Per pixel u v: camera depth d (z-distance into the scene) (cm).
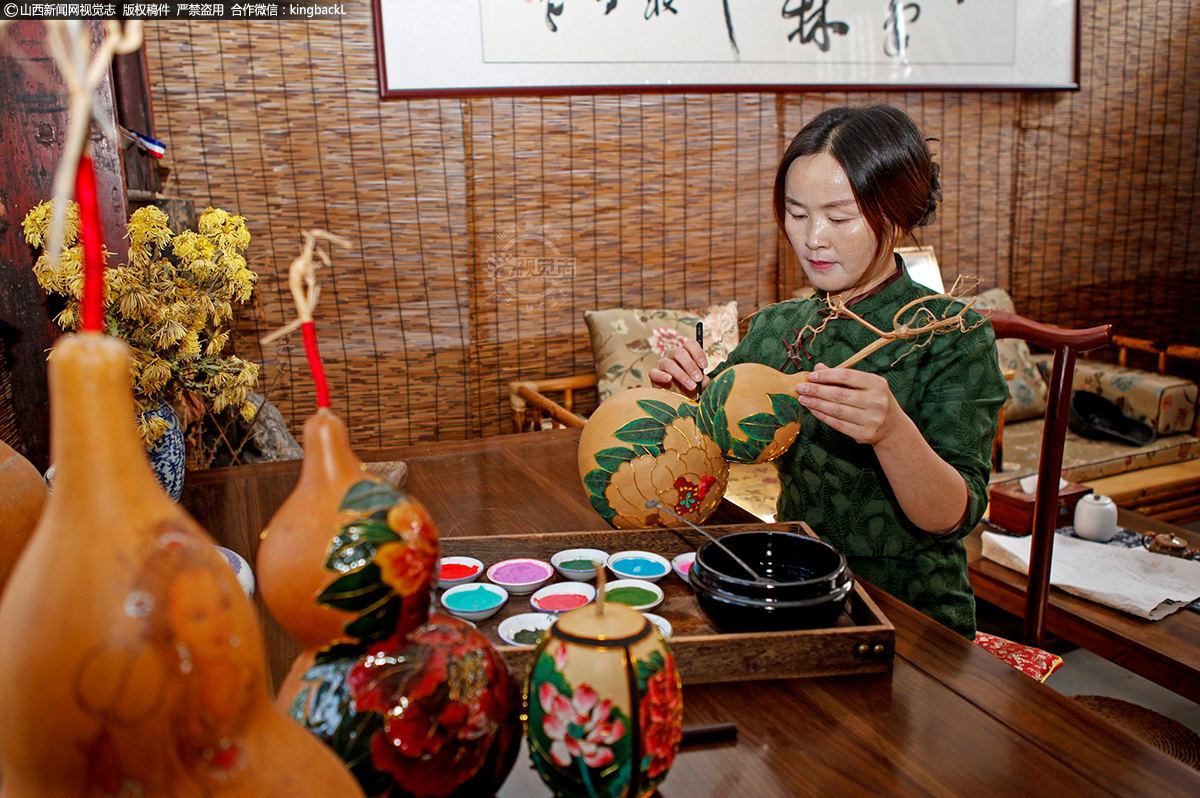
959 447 111
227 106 250
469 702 47
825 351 121
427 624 50
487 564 94
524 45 270
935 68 317
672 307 306
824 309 121
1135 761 61
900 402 116
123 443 33
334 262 266
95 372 32
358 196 266
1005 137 336
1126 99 353
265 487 133
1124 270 370
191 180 250
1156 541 181
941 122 325
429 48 262
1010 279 351
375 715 45
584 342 299
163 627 32
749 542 84
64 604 31
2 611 32
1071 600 165
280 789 35
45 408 147
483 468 140
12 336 144
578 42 275
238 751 34
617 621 52
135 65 193
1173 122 363
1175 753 141
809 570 82
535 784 60
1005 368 321
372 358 276
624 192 293
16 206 141
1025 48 328
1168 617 156
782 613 71
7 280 142
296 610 45
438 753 46
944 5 313
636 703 49
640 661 50
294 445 211
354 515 46
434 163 271
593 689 49
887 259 117
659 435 93
